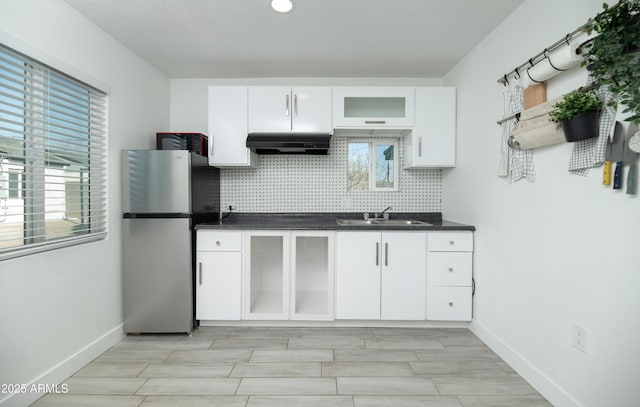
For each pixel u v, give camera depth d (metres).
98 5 1.85
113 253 2.22
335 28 2.13
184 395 1.64
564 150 1.51
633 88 1.11
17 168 1.57
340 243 2.44
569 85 1.49
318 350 2.12
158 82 2.84
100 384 1.73
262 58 2.60
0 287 1.45
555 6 1.57
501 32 2.04
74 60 1.88
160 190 2.31
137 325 2.31
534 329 1.72
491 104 2.15
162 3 1.84
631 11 1.11
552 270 1.59
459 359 2.01
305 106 2.68
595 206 1.34
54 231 1.78
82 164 1.96
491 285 2.16
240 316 2.44
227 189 3.05
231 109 2.69
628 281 1.21
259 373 1.84
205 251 2.43
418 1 1.83
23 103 1.61
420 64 2.71
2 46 1.46
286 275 2.45
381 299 2.43
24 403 1.54
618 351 1.24
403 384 1.73
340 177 3.06
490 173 2.16
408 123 2.68
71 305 1.84
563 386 1.52
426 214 3.05
